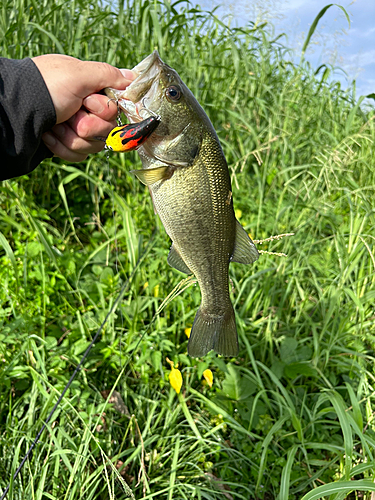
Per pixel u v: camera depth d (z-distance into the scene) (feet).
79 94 1.29
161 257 2.70
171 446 1.98
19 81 1.20
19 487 1.61
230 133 3.70
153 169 1.33
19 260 2.42
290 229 3.16
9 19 3.14
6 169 1.28
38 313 2.23
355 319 2.71
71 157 1.50
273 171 3.45
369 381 2.44
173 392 2.06
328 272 2.97
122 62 3.14
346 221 3.36
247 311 2.73
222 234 1.47
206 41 3.95
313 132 4.08
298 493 1.92
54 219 3.18
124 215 2.52
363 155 3.44
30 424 1.78
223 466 1.98
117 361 2.13
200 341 1.57
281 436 2.01
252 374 2.21
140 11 3.28
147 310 2.56
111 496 1.52
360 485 1.47
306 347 2.49
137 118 1.37
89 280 2.62
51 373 1.95
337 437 2.15
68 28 3.28
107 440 1.86
